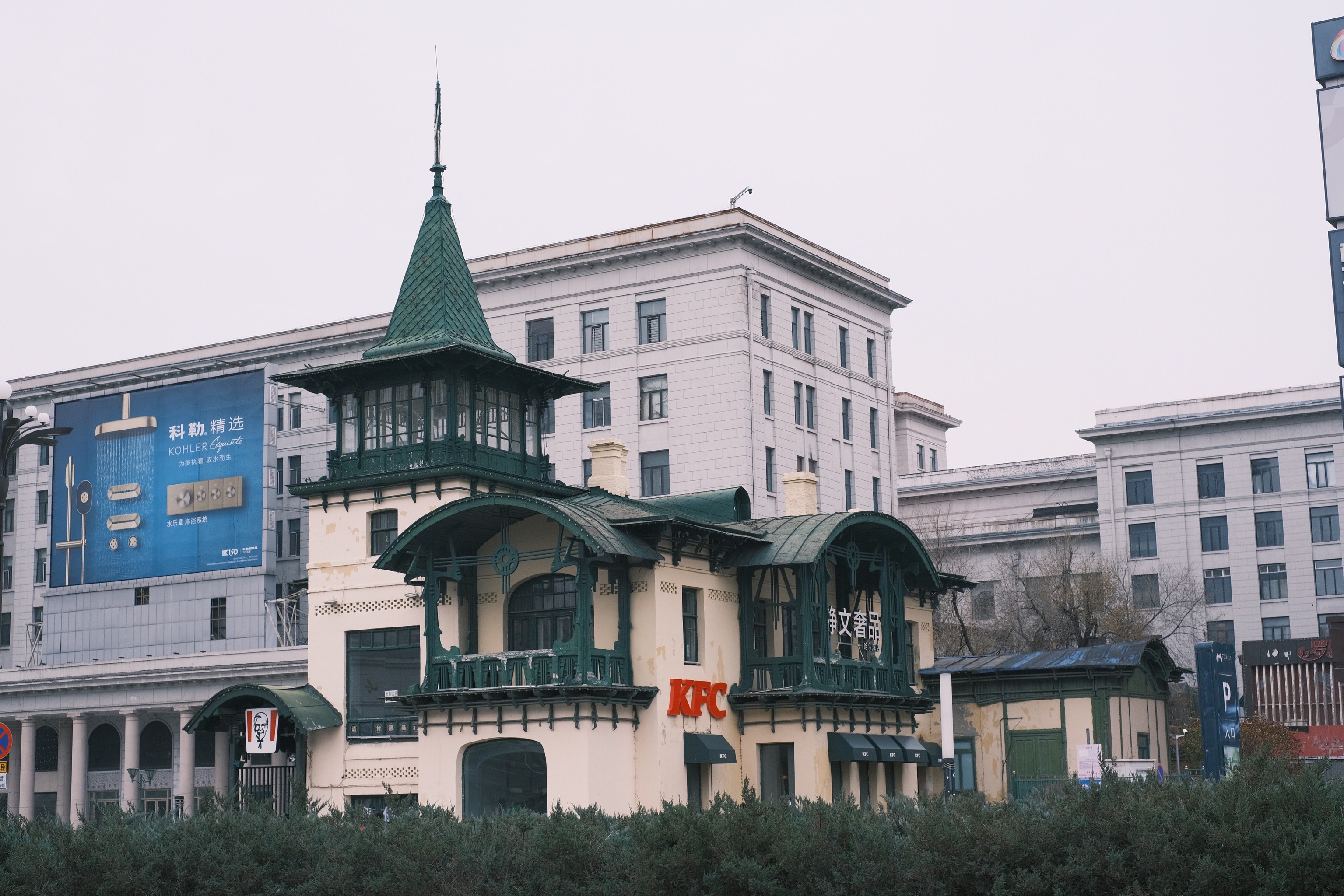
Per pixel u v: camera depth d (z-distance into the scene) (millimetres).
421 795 44000
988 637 95938
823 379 95500
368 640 47062
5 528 106500
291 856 29859
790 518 48656
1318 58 41281
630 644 43844
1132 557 118625
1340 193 40406
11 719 83188
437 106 52094
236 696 47250
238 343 100062
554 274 93562
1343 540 112125
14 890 30078
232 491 84375
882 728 49875
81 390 102125
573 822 28781
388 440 48000
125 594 86688
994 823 25469
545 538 45438
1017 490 131125
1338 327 39000
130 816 32406
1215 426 117438
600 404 91500
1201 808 24203
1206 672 40844
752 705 46500
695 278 89875
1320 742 77125
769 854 26453
